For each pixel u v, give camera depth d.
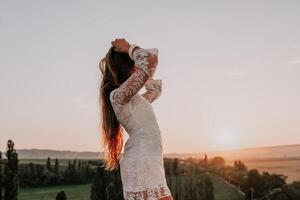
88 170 116.12
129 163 3.39
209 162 134.25
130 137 3.48
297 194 114.56
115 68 3.67
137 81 3.39
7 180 66.56
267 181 120.88
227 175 126.25
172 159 86.31
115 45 3.64
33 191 107.62
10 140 66.19
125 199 3.38
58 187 111.44
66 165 120.12
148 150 3.38
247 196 110.69
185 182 86.12
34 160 129.00
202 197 88.56
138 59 3.43
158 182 3.31
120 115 3.49
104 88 3.69
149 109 3.54
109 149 3.78
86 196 97.56
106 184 72.00
